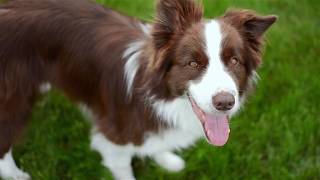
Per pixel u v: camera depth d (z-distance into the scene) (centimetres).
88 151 149
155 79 121
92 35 131
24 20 128
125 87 128
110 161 141
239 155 151
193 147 151
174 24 118
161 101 123
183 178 147
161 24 118
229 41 116
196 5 120
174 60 118
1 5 131
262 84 166
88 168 147
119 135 134
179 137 132
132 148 136
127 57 128
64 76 135
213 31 116
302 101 163
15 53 128
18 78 130
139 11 176
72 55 132
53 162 147
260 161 152
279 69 171
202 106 114
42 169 146
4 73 129
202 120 119
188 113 125
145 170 149
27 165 146
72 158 148
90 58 132
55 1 131
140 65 126
